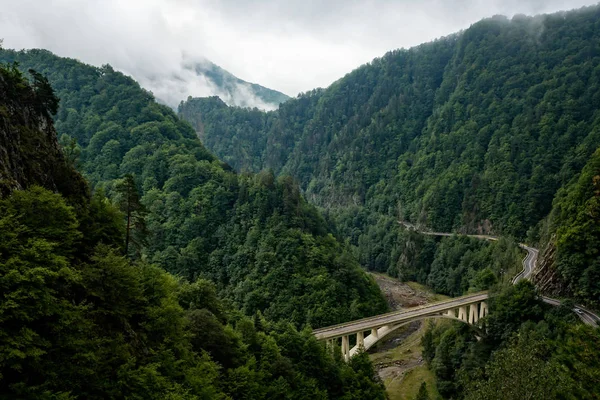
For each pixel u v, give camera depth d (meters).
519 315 72.06
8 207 23.31
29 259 20.86
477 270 124.94
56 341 21.22
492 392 32.22
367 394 57.47
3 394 18.39
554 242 82.88
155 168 129.62
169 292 39.47
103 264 28.64
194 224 108.94
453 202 168.38
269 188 113.50
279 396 44.31
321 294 89.88
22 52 190.12
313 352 55.16
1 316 18.09
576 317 64.38
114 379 25.72
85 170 138.00
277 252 98.81
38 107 39.59
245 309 89.31
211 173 122.75
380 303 100.19
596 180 76.75
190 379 32.78
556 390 31.38
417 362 90.94
